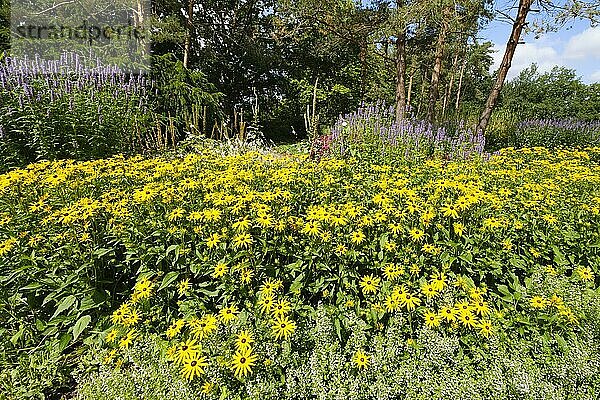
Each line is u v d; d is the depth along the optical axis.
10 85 5.86
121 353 2.25
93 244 2.86
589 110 30.23
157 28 11.74
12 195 3.28
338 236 2.74
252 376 2.04
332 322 2.37
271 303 2.26
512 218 3.12
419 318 2.39
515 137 11.71
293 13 13.52
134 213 2.99
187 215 2.98
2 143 5.39
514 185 4.13
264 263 2.77
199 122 9.77
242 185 3.42
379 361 2.10
